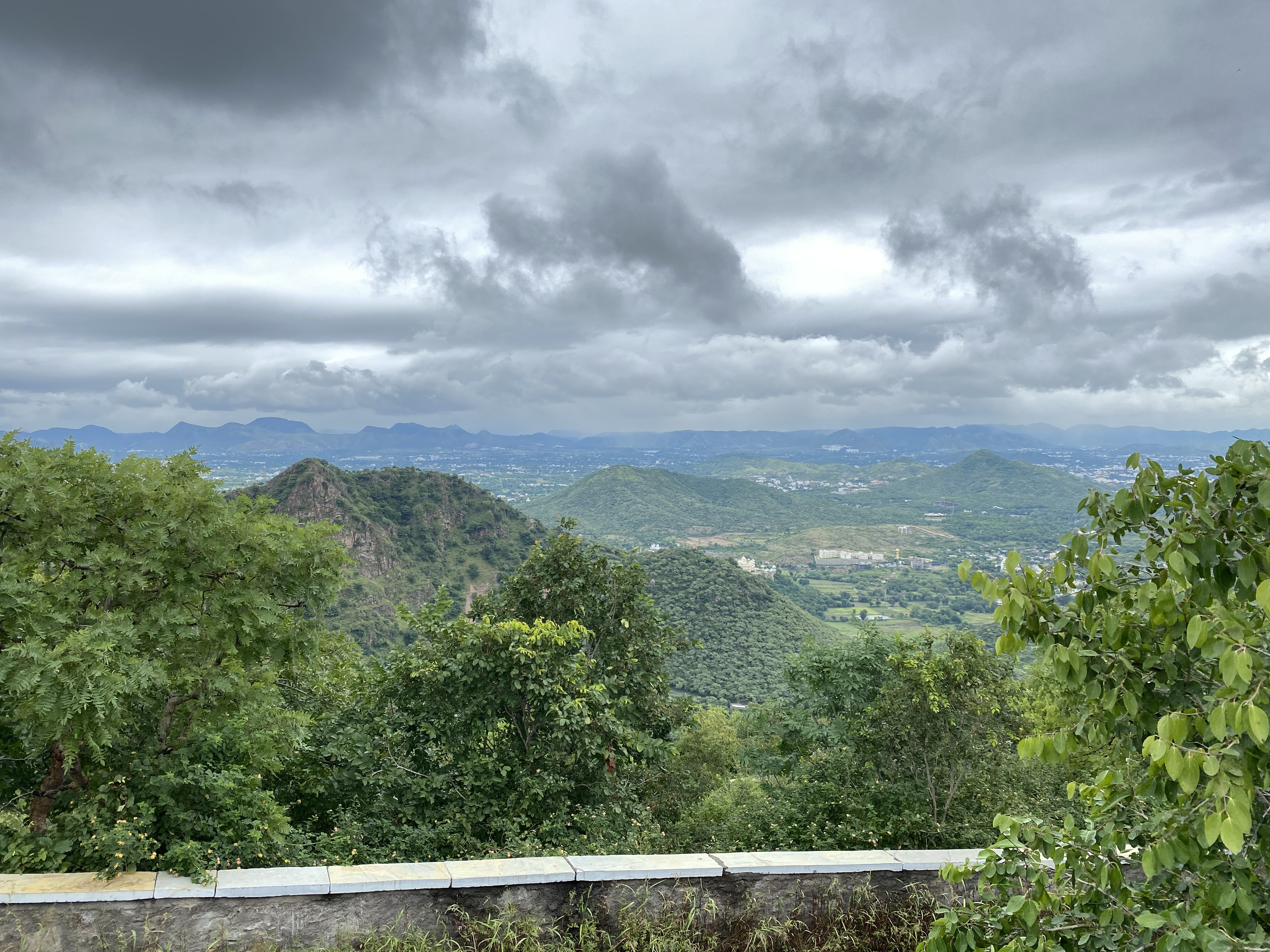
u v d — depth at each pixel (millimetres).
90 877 4527
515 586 13539
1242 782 2281
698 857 5289
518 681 9320
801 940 4961
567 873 4879
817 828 9039
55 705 4945
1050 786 10961
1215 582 2850
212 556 6555
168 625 6266
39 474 6184
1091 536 3127
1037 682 12578
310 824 8125
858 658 12367
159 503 6613
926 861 5398
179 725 6520
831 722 12609
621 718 12289
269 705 6953
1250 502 2824
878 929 5109
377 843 7656
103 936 4344
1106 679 3010
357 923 4641
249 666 7066
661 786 13914
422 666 9758
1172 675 2896
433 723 9570
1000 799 9531
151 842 4867
